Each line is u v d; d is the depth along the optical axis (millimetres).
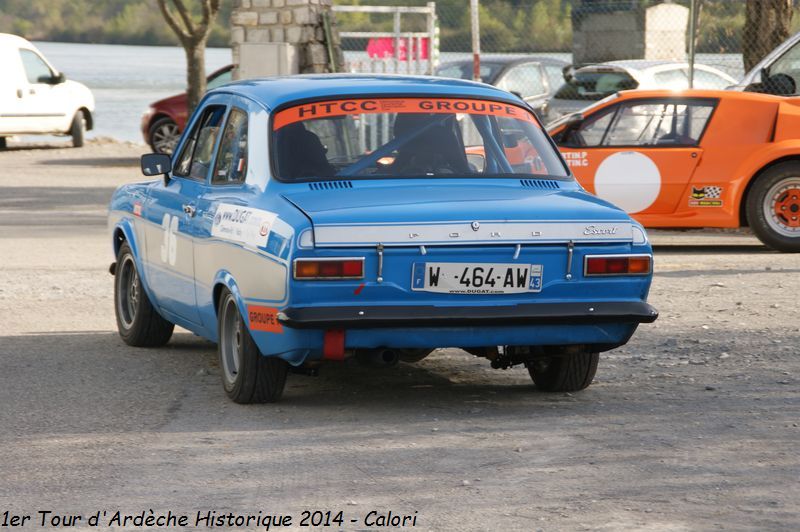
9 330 13203
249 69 28281
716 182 18656
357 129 9586
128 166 35000
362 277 8414
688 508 6777
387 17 42625
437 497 7039
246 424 8852
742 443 8148
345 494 7121
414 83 10180
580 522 6555
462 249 8547
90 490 7270
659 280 16203
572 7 36594
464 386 10352
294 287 8359
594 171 18922
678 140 18766
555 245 8742
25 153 38781
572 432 8531
